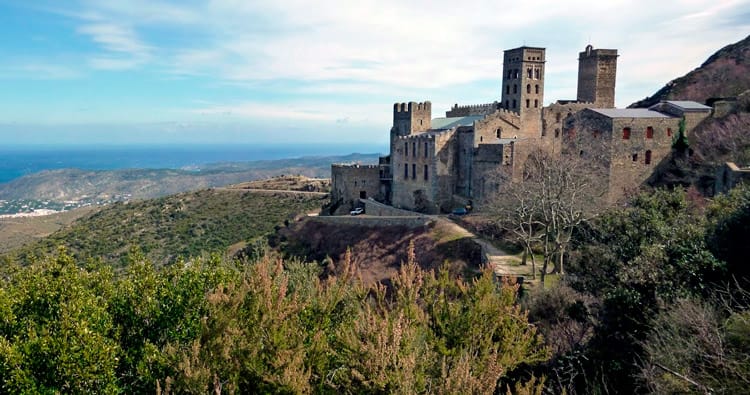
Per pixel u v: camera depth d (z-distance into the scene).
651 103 116.56
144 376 21.61
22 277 28.41
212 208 129.38
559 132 97.88
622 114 63.94
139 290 27.11
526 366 23.88
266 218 116.94
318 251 81.69
